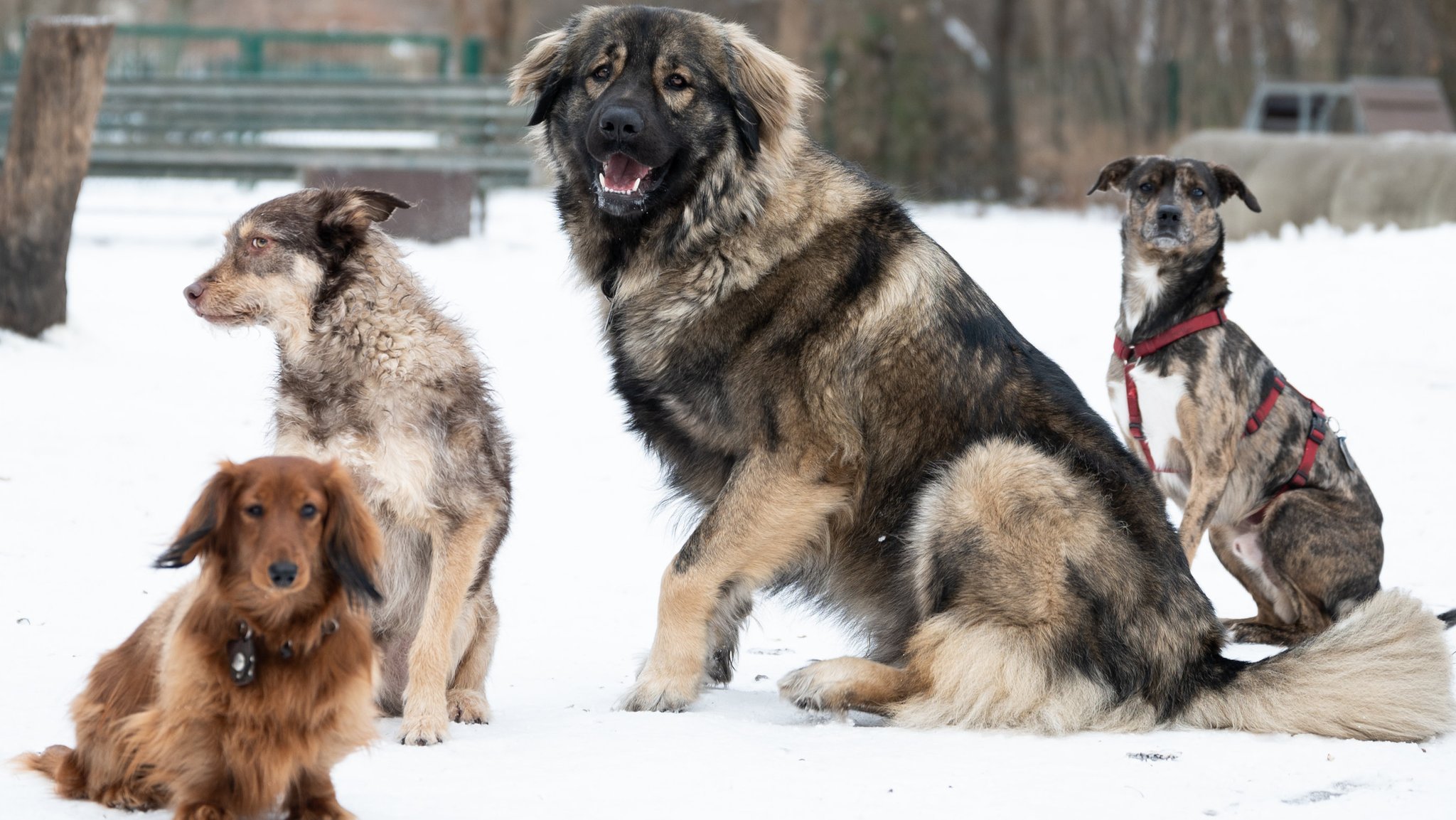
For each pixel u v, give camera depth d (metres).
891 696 5.74
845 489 6.03
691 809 4.41
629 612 7.58
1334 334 15.53
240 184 29.22
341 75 31.64
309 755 4.11
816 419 5.97
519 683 6.38
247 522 4.04
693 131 6.11
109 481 9.47
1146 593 5.70
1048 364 6.34
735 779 4.74
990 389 6.06
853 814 4.40
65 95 13.27
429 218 22.48
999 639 5.61
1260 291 17.84
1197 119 35.53
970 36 35.81
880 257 6.13
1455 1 35.81
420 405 5.57
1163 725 5.66
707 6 36.03
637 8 6.35
